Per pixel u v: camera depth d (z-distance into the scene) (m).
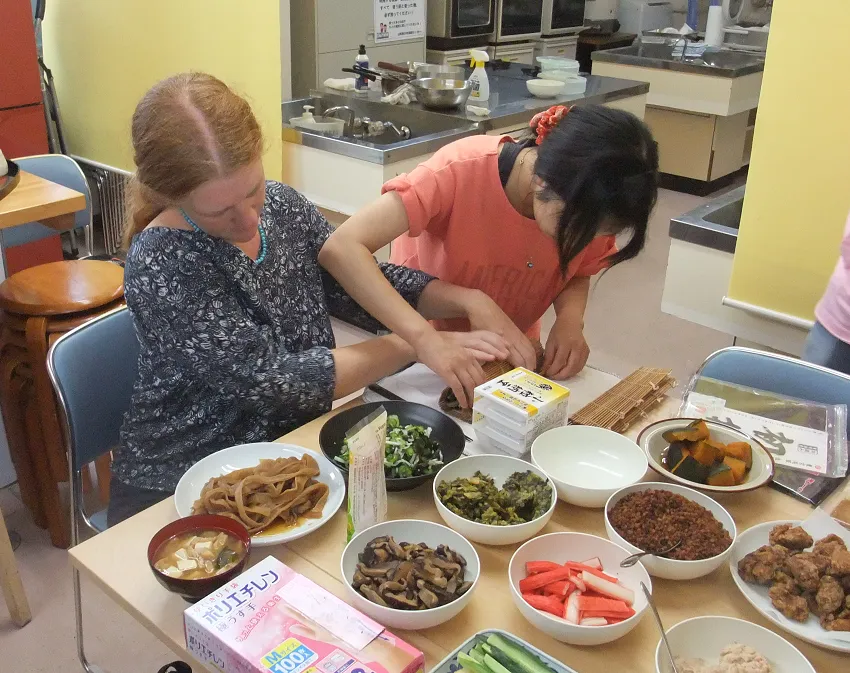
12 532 2.18
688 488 1.10
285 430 1.37
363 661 0.81
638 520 1.04
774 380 1.48
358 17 3.81
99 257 2.89
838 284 1.59
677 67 4.58
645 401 1.40
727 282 2.10
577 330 1.59
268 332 1.35
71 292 2.02
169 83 1.14
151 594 0.96
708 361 1.54
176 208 1.25
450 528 1.04
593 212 1.16
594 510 1.13
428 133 3.12
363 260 1.43
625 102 3.76
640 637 0.91
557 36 5.23
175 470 1.34
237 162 1.10
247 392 1.25
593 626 0.87
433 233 1.61
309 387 1.28
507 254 1.58
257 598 0.88
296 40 3.71
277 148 2.72
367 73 3.34
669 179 5.21
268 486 1.08
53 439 1.98
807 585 0.94
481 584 0.99
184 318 1.22
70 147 3.54
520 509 1.08
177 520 1.00
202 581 0.90
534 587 0.94
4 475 2.32
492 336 1.43
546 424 1.25
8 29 3.04
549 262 1.58
